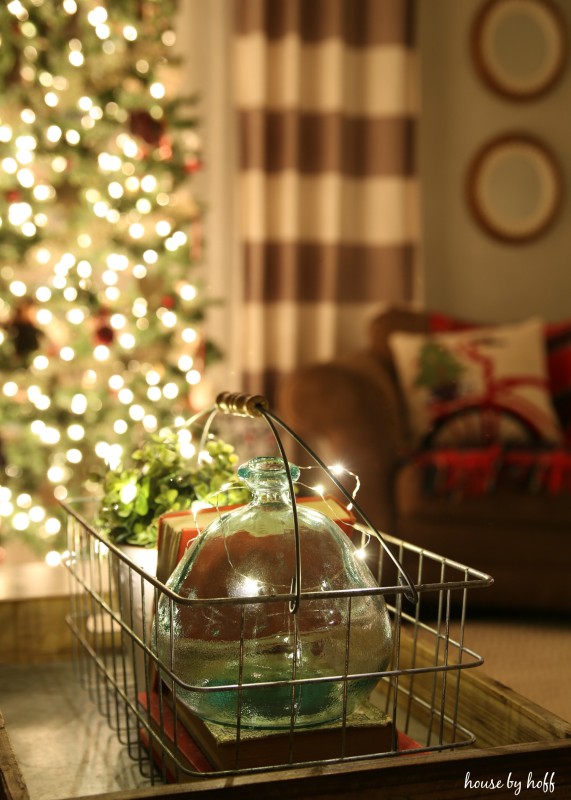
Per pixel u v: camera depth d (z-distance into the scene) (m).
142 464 1.27
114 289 3.01
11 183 2.90
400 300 3.76
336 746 0.83
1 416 2.93
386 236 3.75
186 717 0.91
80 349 2.95
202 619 0.80
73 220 2.98
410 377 3.13
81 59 2.96
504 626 2.55
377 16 3.71
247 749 0.80
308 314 3.74
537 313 4.02
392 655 0.86
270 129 3.66
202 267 3.71
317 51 3.68
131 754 0.98
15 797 0.71
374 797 0.73
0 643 1.35
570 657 2.24
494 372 3.09
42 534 2.98
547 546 2.53
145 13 3.10
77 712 1.12
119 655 1.32
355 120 3.76
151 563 1.07
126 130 3.14
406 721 1.04
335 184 3.66
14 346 2.91
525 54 3.98
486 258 4.01
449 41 3.94
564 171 4.02
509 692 0.98
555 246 4.02
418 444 3.02
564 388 3.28
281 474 0.86
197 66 3.67
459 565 0.92
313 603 0.80
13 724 1.08
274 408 3.69
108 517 1.14
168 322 3.05
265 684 0.74
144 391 3.06
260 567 0.80
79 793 0.88
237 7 3.62
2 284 2.99
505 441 2.98
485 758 0.76
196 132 3.59
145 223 3.20
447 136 3.96
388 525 2.66
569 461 2.59
